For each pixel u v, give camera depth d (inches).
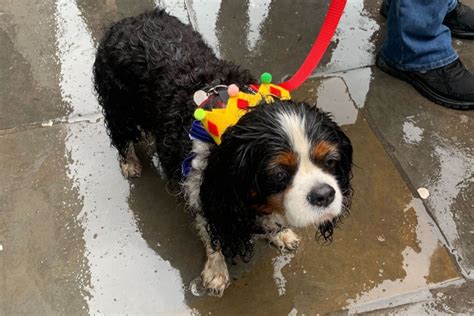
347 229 28.5
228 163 20.1
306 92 34.7
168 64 25.4
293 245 27.8
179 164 24.2
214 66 25.5
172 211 29.3
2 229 28.7
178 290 26.6
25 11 39.2
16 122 33.2
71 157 31.5
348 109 33.9
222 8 39.4
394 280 26.7
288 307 26.1
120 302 26.3
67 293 26.5
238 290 26.6
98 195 30.0
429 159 31.4
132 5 39.6
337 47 37.4
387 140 32.3
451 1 36.4
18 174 30.8
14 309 26.0
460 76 33.5
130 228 28.8
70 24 38.4
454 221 28.8
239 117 20.6
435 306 25.8
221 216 22.0
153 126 26.8
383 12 38.9
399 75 35.5
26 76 35.5
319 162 19.8
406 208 29.3
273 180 19.7
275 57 36.6
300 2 39.9
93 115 33.4
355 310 25.8
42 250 27.9
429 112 33.9
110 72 27.3
